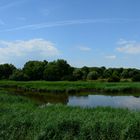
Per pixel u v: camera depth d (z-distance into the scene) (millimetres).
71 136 15398
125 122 15852
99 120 16156
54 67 89625
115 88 58219
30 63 95250
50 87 60312
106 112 19375
